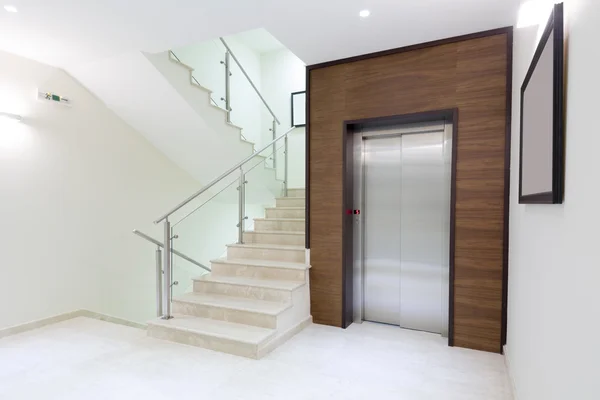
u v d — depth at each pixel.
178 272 3.60
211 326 2.97
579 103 0.98
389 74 3.10
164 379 2.36
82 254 3.71
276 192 5.25
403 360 2.62
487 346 2.74
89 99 3.81
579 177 0.98
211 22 2.67
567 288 1.09
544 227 1.42
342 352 2.77
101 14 2.56
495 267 2.70
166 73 3.47
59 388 2.24
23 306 3.24
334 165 3.36
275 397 2.15
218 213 4.54
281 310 2.97
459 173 2.82
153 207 4.48
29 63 3.31
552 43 1.18
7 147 3.14
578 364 0.97
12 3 2.41
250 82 4.95
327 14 2.51
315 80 3.44
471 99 2.78
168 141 4.40
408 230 3.29
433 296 3.19
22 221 3.24
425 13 2.48
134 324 4.01
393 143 3.39
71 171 3.62
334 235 3.36
